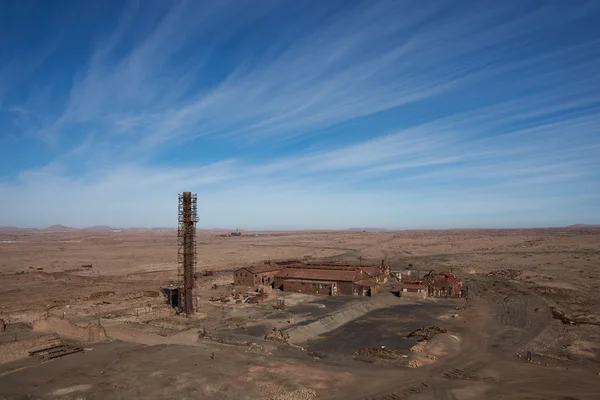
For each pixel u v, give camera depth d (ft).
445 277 353.51
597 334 229.04
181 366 171.12
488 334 230.07
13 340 194.59
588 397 147.02
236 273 392.88
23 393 145.28
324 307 292.81
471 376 168.14
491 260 586.45
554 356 193.57
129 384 152.66
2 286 386.32
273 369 170.50
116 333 221.46
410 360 184.75
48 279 430.61
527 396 148.05
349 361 184.44
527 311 285.02
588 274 443.32
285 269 395.96
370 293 338.75
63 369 167.02
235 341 209.46
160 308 287.28
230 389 149.38
